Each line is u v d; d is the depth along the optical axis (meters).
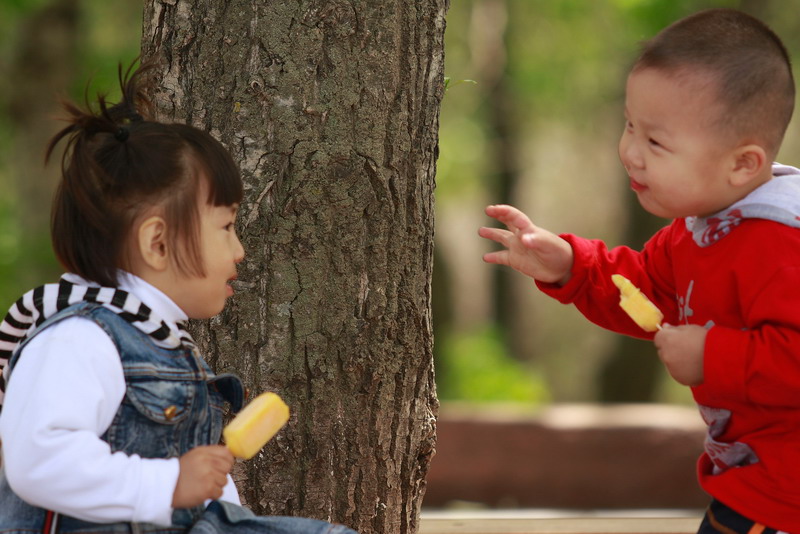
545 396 16.25
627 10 13.74
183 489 2.37
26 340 2.47
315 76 3.10
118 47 12.58
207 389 2.65
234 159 3.11
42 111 11.52
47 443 2.27
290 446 3.20
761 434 2.68
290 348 3.16
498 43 16.02
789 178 2.75
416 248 3.30
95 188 2.53
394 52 3.18
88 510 2.30
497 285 18.83
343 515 3.26
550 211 23.14
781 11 13.43
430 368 3.46
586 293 3.21
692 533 4.45
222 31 3.12
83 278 2.59
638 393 15.91
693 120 2.69
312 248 3.14
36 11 11.39
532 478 8.70
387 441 3.31
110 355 2.43
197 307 2.67
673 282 3.18
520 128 16.98
